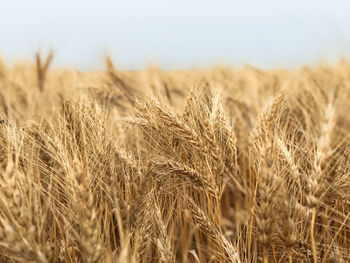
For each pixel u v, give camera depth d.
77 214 0.73
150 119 0.84
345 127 1.07
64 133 0.79
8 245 0.66
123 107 1.17
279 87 1.55
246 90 1.76
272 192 0.74
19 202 0.67
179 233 0.97
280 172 0.78
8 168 0.68
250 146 0.82
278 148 0.79
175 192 0.90
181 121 0.81
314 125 1.10
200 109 0.86
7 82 1.58
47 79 1.65
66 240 0.75
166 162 0.82
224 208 1.08
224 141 0.86
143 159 0.84
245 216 1.01
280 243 0.80
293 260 0.84
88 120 0.81
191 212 0.86
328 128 0.75
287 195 0.76
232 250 0.81
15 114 1.16
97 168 0.78
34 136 0.82
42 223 0.69
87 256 0.69
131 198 0.77
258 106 1.35
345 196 0.82
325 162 0.75
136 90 1.56
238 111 1.18
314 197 0.75
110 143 0.80
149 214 0.79
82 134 0.78
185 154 0.87
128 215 0.76
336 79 1.55
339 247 0.87
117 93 1.19
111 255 0.72
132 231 0.76
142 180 0.78
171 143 0.86
